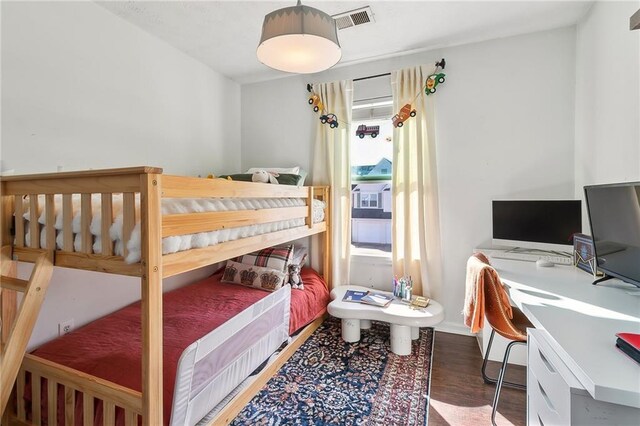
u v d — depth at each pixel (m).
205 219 1.37
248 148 3.49
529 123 2.45
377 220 3.13
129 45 2.25
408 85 2.74
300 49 1.58
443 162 2.70
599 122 1.98
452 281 2.70
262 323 1.82
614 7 1.80
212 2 2.03
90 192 1.19
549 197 2.41
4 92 1.61
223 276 2.77
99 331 1.78
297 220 2.38
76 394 1.33
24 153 1.69
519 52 2.47
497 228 2.39
